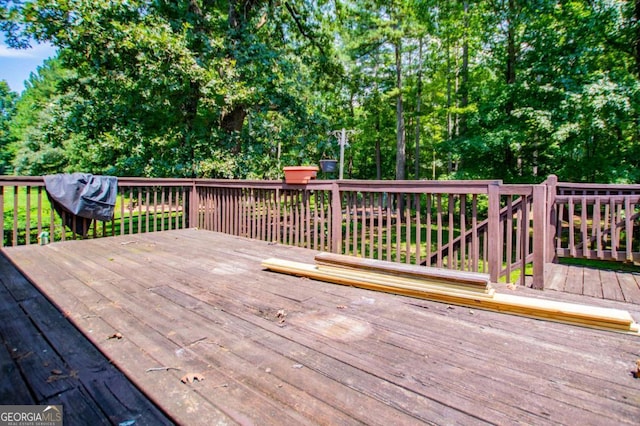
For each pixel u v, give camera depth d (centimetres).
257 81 792
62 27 613
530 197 316
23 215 1006
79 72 716
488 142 863
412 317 228
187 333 201
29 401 138
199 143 754
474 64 1328
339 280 298
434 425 126
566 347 187
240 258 392
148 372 160
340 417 131
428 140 1845
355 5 1201
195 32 777
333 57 1039
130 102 716
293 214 475
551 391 148
